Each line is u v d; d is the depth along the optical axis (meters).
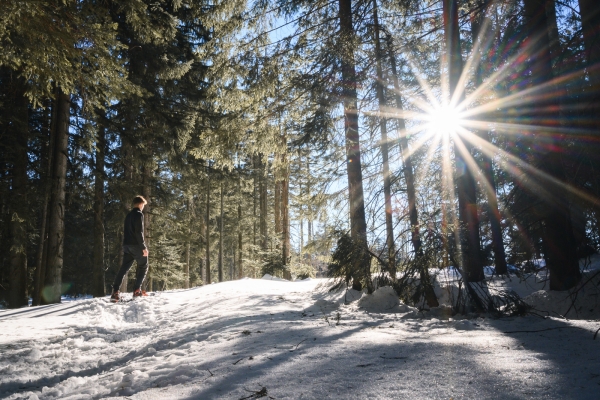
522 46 5.93
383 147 9.33
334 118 7.36
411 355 2.23
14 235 10.42
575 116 5.07
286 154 8.52
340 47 6.62
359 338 2.82
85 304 6.96
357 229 6.82
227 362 2.35
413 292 5.06
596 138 4.80
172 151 13.57
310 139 7.02
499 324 3.31
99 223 13.98
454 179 7.22
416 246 5.10
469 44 9.68
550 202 4.96
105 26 5.64
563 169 5.13
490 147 7.17
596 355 2.06
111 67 5.80
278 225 22.55
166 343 3.63
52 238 10.54
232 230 33.34
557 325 3.11
